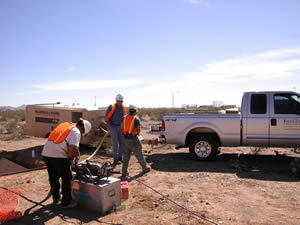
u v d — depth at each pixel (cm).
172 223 392
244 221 397
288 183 571
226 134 763
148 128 1722
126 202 476
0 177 639
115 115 750
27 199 496
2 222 395
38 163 739
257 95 750
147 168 667
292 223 389
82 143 952
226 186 557
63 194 443
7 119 2467
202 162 775
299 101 721
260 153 891
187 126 795
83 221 401
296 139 711
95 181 444
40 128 1019
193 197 497
